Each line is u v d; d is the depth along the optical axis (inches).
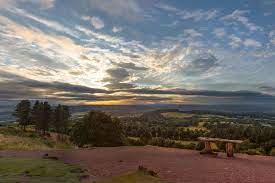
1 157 716.0
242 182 418.6
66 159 673.0
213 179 436.8
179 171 498.3
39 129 2933.1
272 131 1659.7
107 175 474.6
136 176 414.6
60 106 2923.2
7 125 3380.9
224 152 878.4
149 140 1841.8
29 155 781.3
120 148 919.0
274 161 657.0
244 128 2101.4
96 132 1215.6
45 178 446.9
